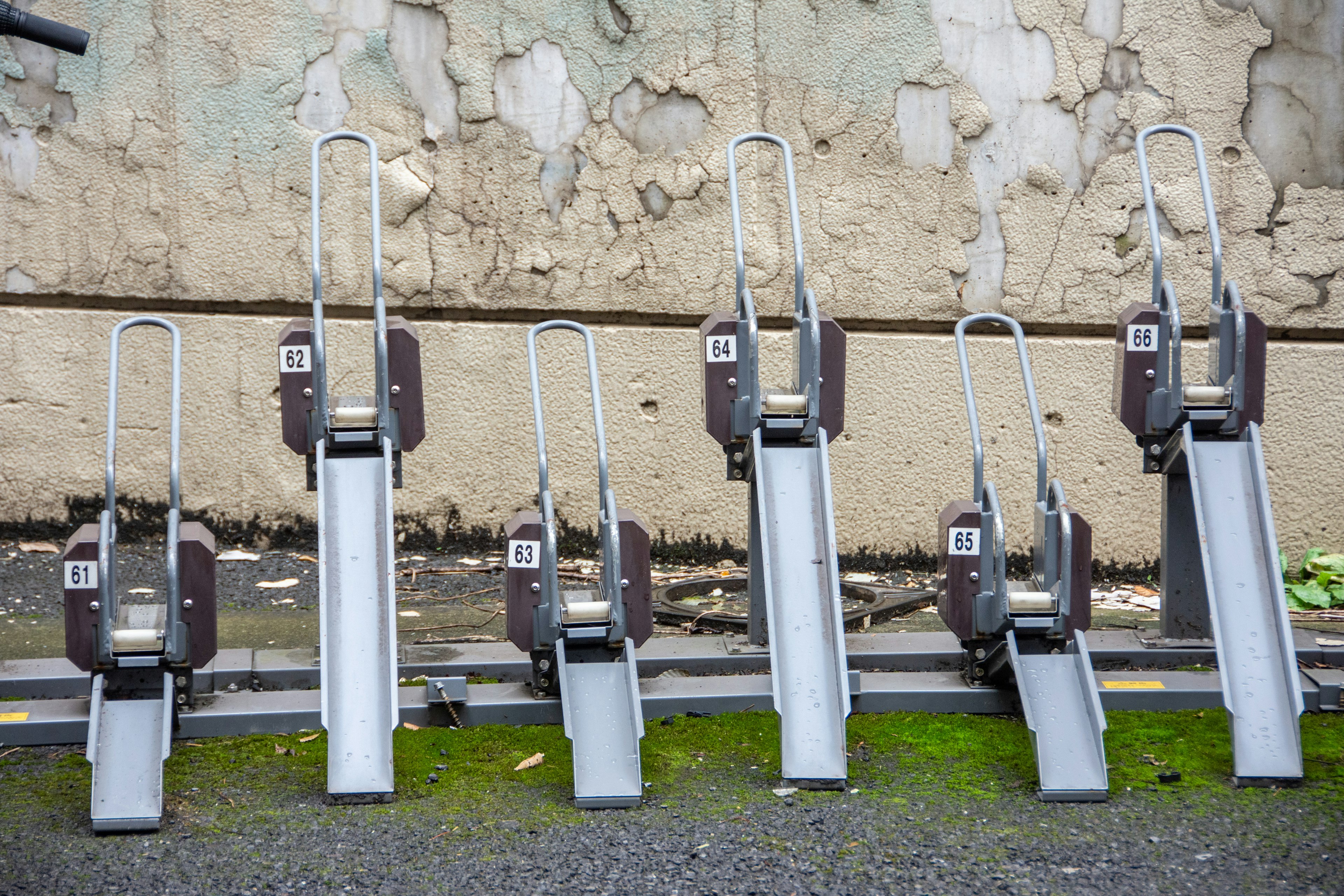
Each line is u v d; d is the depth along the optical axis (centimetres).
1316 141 517
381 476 358
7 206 523
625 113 523
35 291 528
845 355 409
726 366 380
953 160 522
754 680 387
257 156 523
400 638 436
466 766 338
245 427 538
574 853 286
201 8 515
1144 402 386
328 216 525
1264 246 522
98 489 538
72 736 348
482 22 519
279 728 357
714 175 523
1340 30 511
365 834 295
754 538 402
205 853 285
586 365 535
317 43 518
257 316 536
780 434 380
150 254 526
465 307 532
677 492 541
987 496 360
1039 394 529
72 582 323
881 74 518
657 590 496
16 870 275
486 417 538
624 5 517
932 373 530
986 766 339
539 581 353
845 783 323
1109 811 310
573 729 328
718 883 271
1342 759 342
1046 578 357
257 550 544
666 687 382
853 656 404
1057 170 521
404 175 525
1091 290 525
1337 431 527
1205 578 352
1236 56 514
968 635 362
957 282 528
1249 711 334
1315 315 525
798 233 383
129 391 534
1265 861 282
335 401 377
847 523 539
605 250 529
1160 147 520
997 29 516
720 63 518
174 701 339
